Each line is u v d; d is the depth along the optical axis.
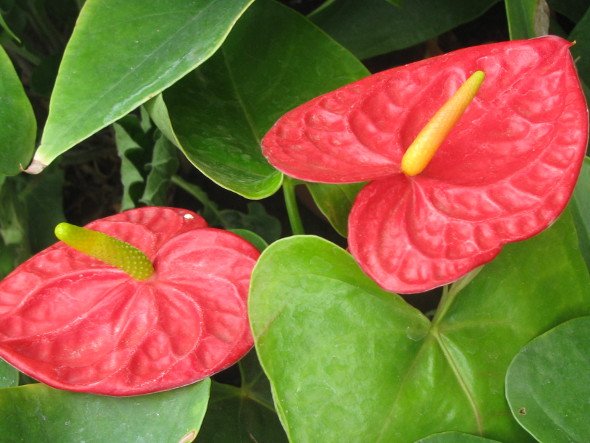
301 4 0.70
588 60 0.58
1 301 0.46
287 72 0.54
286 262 0.44
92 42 0.46
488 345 0.46
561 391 0.45
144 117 0.59
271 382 0.43
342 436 0.43
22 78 0.69
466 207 0.43
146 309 0.46
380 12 0.61
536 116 0.44
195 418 0.44
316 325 0.44
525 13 0.52
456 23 0.61
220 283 0.46
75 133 0.45
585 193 0.49
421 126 0.46
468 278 0.47
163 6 0.47
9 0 0.60
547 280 0.47
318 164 0.44
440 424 0.45
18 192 0.62
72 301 0.46
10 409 0.45
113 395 0.43
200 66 0.54
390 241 0.43
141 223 0.49
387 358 0.45
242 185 0.49
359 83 0.46
